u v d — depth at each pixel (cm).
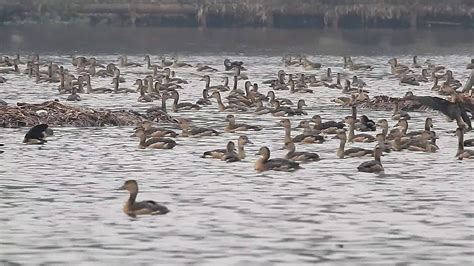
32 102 8125
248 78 10944
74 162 5197
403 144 5612
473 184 4644
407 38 16138
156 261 3400
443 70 11356
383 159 5319
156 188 4528
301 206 4169
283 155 5469
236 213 4044
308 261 3406
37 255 3472
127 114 6844
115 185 4594
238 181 4697
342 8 17112
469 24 17200
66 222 3897
